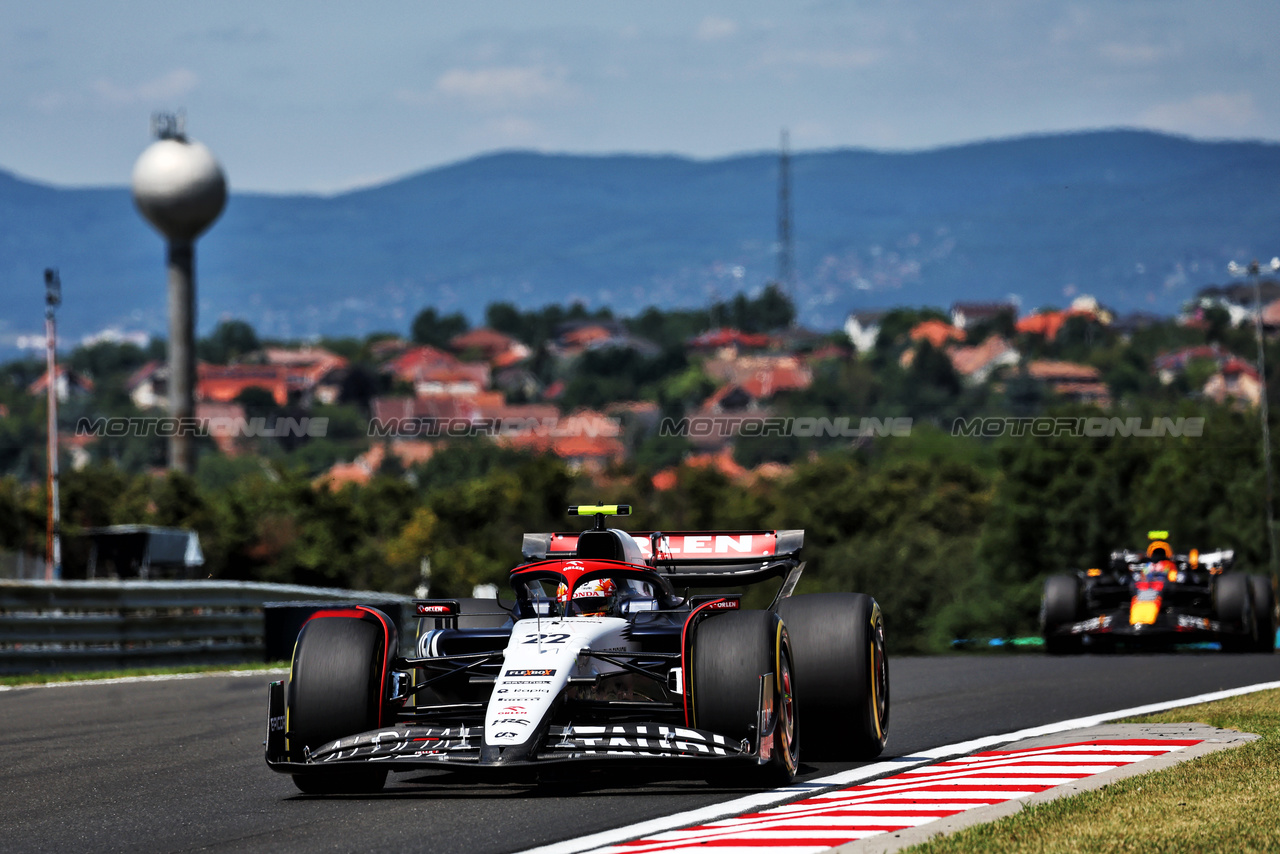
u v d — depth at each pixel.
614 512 30.84
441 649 29.95
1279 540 176.00
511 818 24.17
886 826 22.38
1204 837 20.69
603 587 29.30
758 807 24.53
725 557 34.03
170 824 24.69
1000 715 38.47
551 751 24.62
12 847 23.03
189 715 42.50
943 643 193.62
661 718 28.59
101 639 62.84
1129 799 23.86
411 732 25.64
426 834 23.06
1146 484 193.38
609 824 23.41
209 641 70.56
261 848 22.41
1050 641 67.44
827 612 30.08
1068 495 193.25
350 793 27.39
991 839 20.95
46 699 48.12
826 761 30.22
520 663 25.92
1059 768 27.86
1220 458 192.62
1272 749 28.67
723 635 26.05
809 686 29.52
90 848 22.83
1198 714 36.72
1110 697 42.62
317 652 26.92
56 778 30.16
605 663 27.20
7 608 59.25
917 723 37.16
